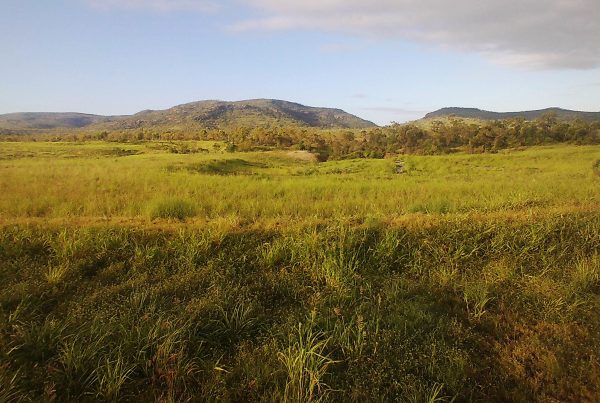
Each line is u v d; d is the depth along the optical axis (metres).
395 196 12.09
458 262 6.98
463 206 10.66
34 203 9.66
